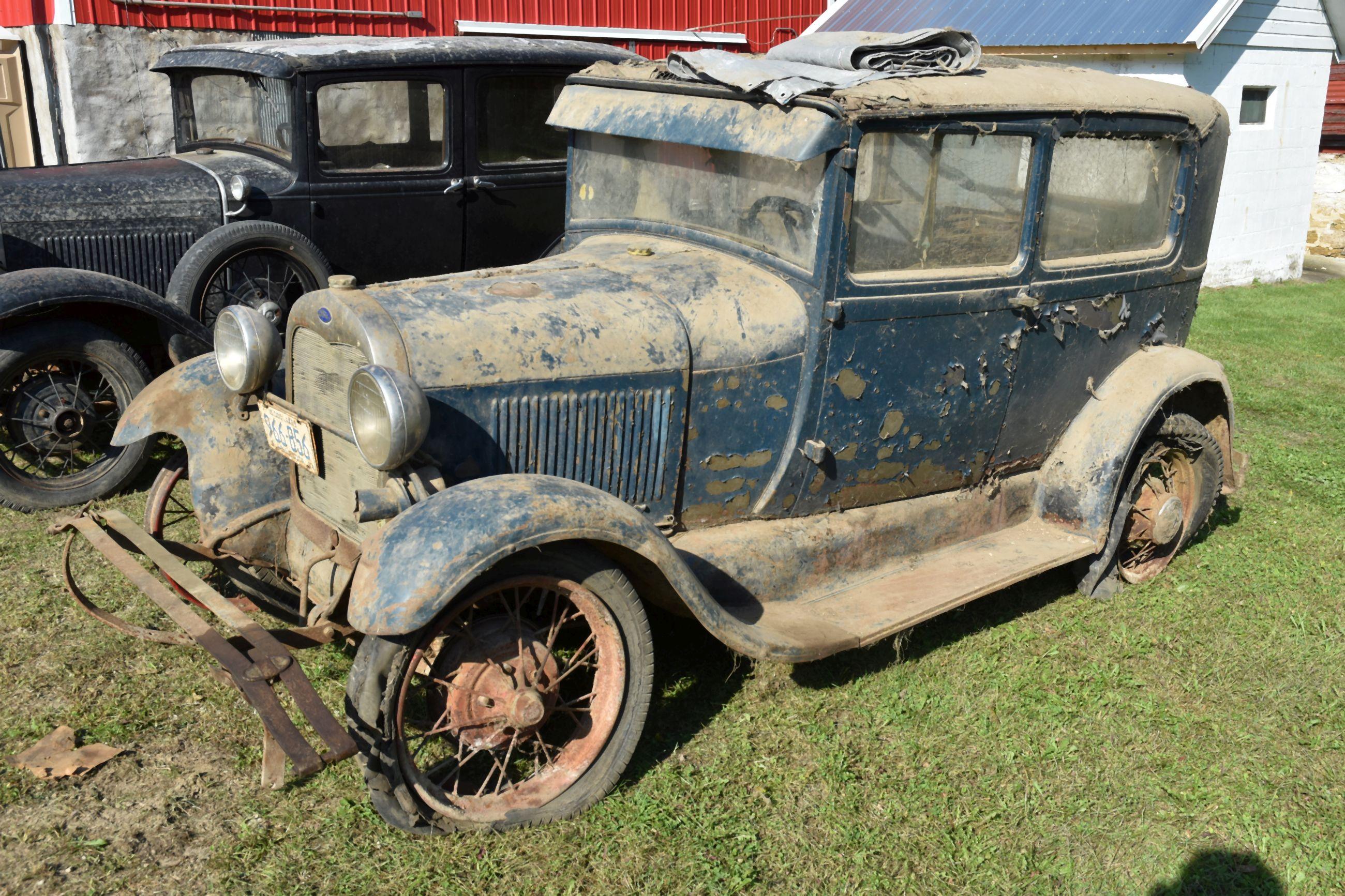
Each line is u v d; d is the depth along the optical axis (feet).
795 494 11.23
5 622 12.06
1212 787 10.20
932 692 11.60
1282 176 40.75
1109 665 12.29
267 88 18.84
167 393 11.18
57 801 9.27
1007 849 9.29
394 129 19.47
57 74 27.12
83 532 10.48
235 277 17.97
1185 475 14.44
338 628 9.62
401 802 8.59
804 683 11.61
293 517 10.74
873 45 11.01
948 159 10.90
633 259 11.43
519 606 9.06
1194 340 29.55
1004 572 11.98
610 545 9.00
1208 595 14.08
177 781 9.64
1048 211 11.98
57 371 15.38
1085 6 36.58
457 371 9.18
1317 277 44.19
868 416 11.23
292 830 9.09
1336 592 14.23
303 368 10.08
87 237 17.16
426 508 8.37
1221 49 36.17
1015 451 12.91
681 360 10.14
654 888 8.61
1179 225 13.73
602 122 12.25
